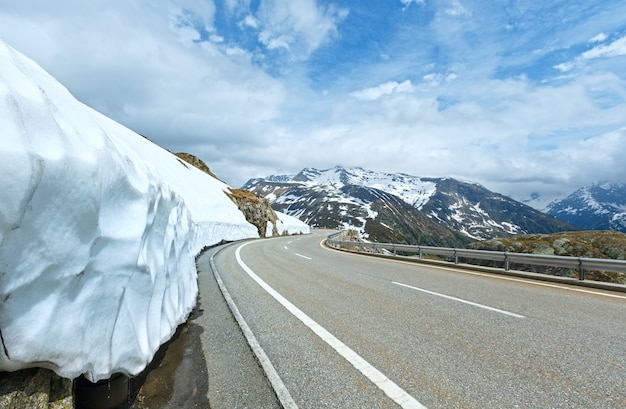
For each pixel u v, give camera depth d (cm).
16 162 182
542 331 502
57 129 228
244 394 329
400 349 433
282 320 568
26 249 188
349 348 438
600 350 428
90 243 244
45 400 205
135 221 319
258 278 998
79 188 227
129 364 290
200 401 315
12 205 177
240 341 475
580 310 623
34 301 192
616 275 1416
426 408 295
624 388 330
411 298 726
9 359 174
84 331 233
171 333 430
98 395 267
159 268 405
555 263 947
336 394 321
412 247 1523
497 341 460
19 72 233
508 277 1023
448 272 1134
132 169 350
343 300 710
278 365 389
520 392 322
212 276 1022
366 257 1725
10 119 193
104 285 262
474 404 301
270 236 5125
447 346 443
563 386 334
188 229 749
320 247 2558
